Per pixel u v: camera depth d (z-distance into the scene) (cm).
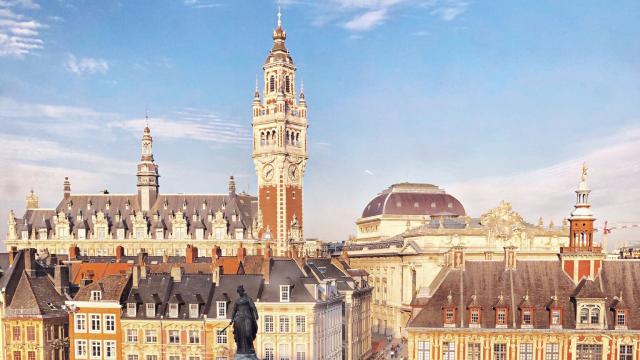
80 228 15675
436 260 13525
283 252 15200
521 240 13662
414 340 7300
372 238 18162
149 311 8081
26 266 8550
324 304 8556
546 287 7462
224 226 15338
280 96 15450
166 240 15362
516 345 7144
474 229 13675
